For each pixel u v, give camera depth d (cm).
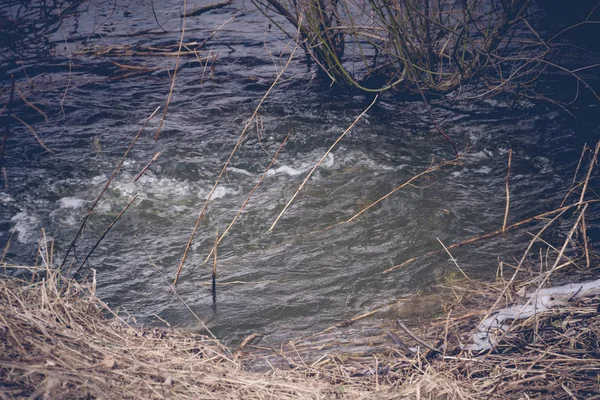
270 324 436
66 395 276
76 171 627
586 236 511
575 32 953
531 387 334
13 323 318
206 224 552
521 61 870
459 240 522
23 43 986
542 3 1077
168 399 300
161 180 615
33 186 602
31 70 898
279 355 395
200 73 880
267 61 920
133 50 966
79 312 376
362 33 747
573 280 448
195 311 449
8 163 640
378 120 739
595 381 334
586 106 759
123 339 361
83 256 511
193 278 487
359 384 345
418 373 350
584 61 877
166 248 522
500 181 611
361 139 692
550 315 395
